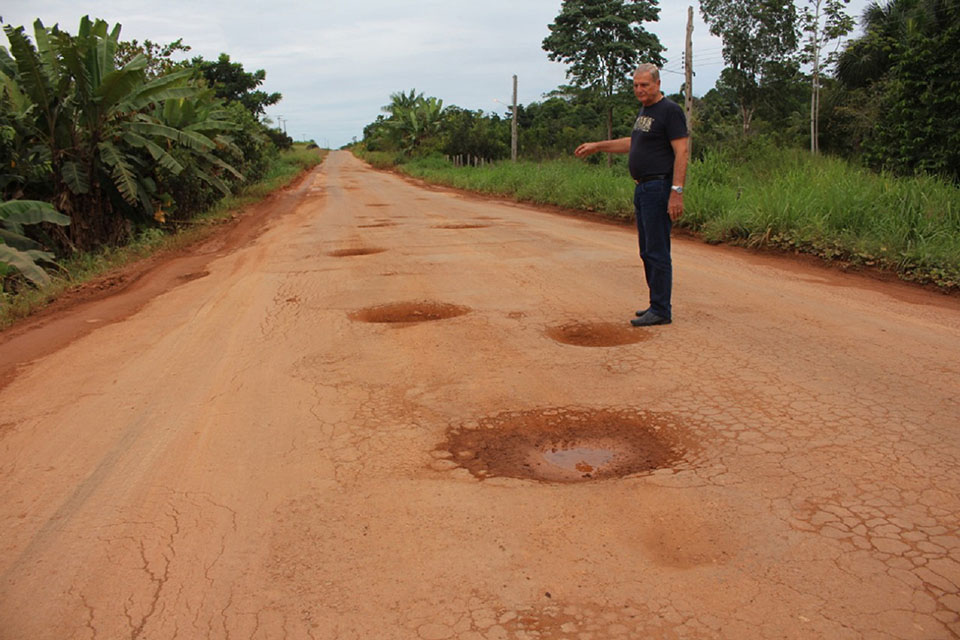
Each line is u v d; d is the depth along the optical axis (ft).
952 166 47.44
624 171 63.82
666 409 11.87
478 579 7.39
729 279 22.84
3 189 40.50
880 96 76.13
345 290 23.04
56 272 35.27
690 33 73.51
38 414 13.16
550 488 9.32
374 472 10.02
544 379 13.58
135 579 7.73
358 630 6.70
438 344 16.30
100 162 43.45
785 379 13.09
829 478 9.23
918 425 10.80
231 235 44.06
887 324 16.85
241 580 7.61
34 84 38.88
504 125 163.22
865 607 6.70
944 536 7.79
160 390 14.11
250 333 18.19
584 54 123.65
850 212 27.45
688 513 8.52
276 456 10.73
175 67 61.98
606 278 23.40
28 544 8.59
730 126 108.88
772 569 7.34
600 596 7.03
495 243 32.99
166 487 9.89
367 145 289.33
